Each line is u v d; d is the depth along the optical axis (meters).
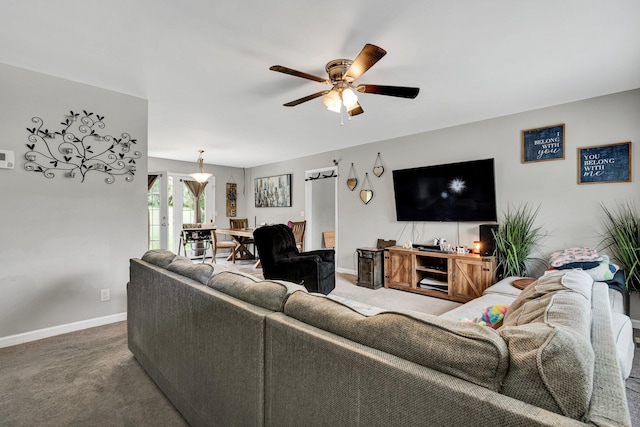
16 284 2.57
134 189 3.17
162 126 4.23
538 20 1.91
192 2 1.75
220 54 2.33
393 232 4.86
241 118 3.88
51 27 1.99
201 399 1.53
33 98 2.62
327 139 4.96
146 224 3.25
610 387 0.66
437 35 2.07
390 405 0.79
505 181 3.74
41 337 2.69
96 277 2.96
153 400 1.85
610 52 2.30
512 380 0.66
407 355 0.81
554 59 2.40
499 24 1.95
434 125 4.18
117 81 2.81
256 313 1.20
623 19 1.90
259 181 7.67
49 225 2.71
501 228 3.71
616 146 3.04
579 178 3.24
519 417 0.59
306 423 1.01
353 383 0.87
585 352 0.66
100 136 2.96
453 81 2.79
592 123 3.17
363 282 4.57
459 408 0.67
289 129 4.38
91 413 1.72
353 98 2.28
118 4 1.76
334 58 2.37
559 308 1.01
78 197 2.86
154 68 2.56
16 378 2.07
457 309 2.42
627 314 2.86
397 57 2.37
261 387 1.18
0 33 2.06
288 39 2.12
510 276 3.45
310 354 0.99
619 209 3.03
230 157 6.65
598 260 2.80
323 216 6.96
